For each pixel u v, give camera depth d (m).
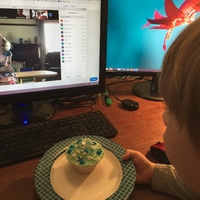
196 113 0.29
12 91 0.73
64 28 0.72
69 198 0.49
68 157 0.54
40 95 0.76
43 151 0.62
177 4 0.86
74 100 0.92
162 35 0.90
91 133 0.70
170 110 0.34
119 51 0.91
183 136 0.33
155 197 0.53
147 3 0.85
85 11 0.73
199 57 0.28
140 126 0.77
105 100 0.93
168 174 0.55
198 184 0.37
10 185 0.54
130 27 0.88
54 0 0.68
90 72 0.80
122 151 0.60
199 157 0.33
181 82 0.30
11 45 0.68
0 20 0.65
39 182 0.51
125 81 1.11
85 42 0.76
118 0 0.83
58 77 0.77
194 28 0.32
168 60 0.34
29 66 0.72
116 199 0.48
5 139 0.64
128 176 0.53
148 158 0.64
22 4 0.66
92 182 0.53
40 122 0.72
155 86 0.97
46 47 0.72
